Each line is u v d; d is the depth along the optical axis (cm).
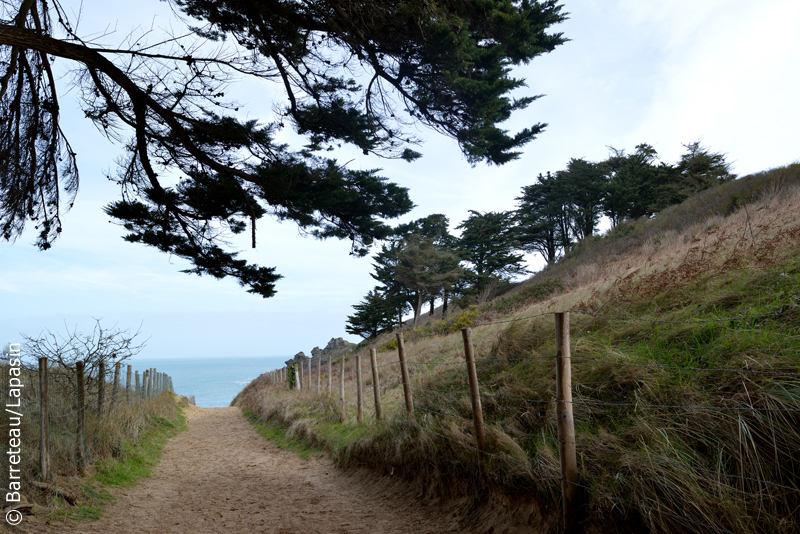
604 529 336
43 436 514
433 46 679
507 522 421
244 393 2670
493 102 767
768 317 429
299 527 507
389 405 841
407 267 4350
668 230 1972
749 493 287
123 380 1018
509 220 4712
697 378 386
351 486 677
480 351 809
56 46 580
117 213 801
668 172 4100
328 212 840
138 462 774
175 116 698
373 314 4697
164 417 1359
